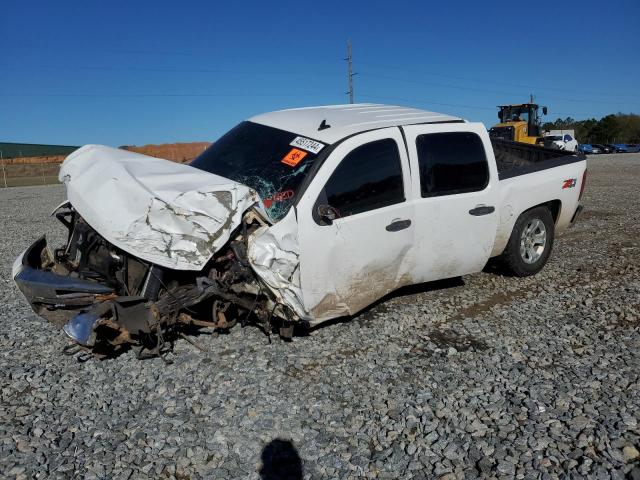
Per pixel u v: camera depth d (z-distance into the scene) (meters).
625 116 83.81
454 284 6.09
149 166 4.21
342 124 4.86
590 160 31.41
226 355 4.30
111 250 3.91
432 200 4.91
